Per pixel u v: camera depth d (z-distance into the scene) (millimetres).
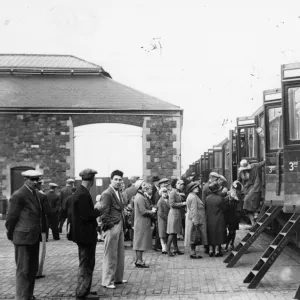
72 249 13461
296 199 9016
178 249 12320
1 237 16641
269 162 11477
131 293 7941
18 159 24203
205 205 11750
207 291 7945
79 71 27578
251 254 11789
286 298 7309
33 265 7523
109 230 8383
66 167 24266
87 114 24406
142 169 24406
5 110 24062
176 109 24422
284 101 9242
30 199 7480
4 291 8328
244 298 7371
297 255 11414
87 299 7520
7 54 30328
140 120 24516
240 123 17703
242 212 16812
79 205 7477
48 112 24281
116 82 27297
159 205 12570
